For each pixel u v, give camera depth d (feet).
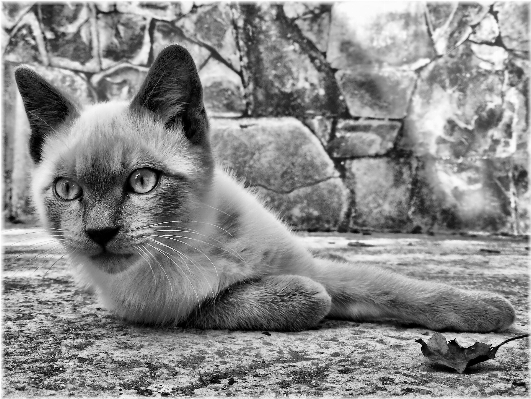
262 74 3.95
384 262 2.35
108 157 1.24
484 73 3.95
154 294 1.35
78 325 1.40
